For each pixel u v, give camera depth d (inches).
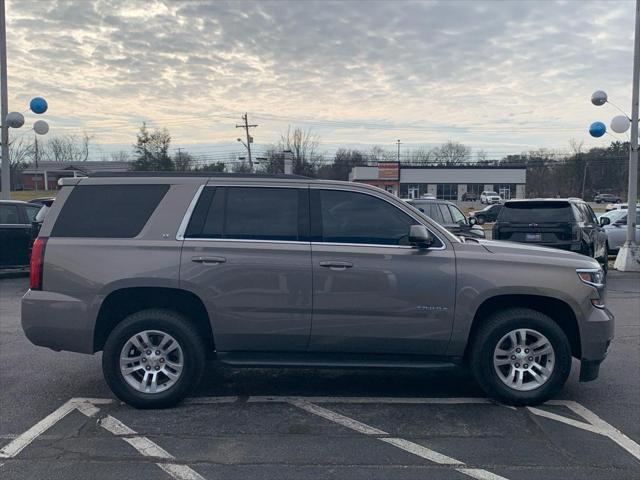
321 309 197.6
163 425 185.9
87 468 155.5
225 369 250.2
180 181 206.2
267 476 150.9
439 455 163.8
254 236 200.8
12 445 170.2
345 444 171.3
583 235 476.4
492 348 200.1
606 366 253.9
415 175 3213.6
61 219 203.6
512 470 154.4
